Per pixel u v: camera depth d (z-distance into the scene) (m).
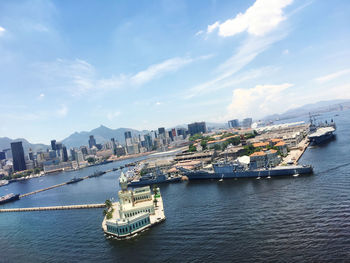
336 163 185.50
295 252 77.75
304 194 128.62
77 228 141.75
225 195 155.50
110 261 94.00
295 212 107.19
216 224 110.94
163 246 98.44
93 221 149.50
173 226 117.19
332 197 116.50
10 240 142.75
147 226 120.19
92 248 108.94
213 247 90.69
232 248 87.50
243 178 197.62
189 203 151.50
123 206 149.50
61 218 171.62
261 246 85.06
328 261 70.62
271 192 143.75
